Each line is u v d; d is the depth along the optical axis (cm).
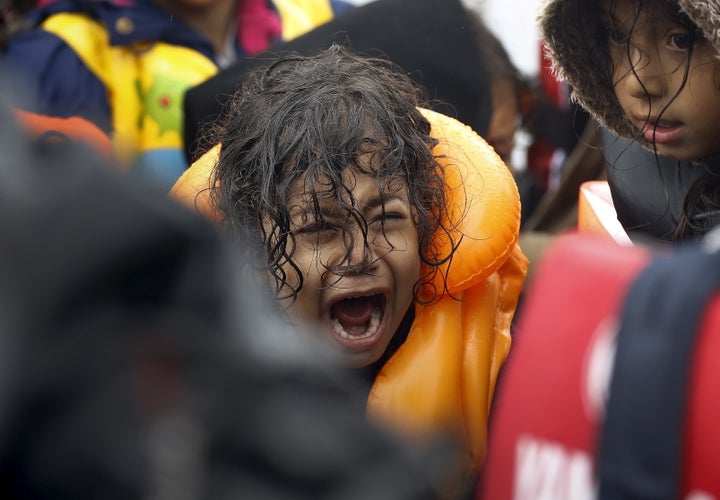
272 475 143
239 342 144
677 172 510
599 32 504
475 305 523
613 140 540
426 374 498
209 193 491
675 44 458
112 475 137
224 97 648
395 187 459
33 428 135
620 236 559
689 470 216
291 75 496
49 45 706
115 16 723
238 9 776
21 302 134
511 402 258
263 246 459
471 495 503
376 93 474
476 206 499
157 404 141
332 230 451
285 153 455
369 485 144
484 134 718
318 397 148
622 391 224
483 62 718
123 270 138
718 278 220
